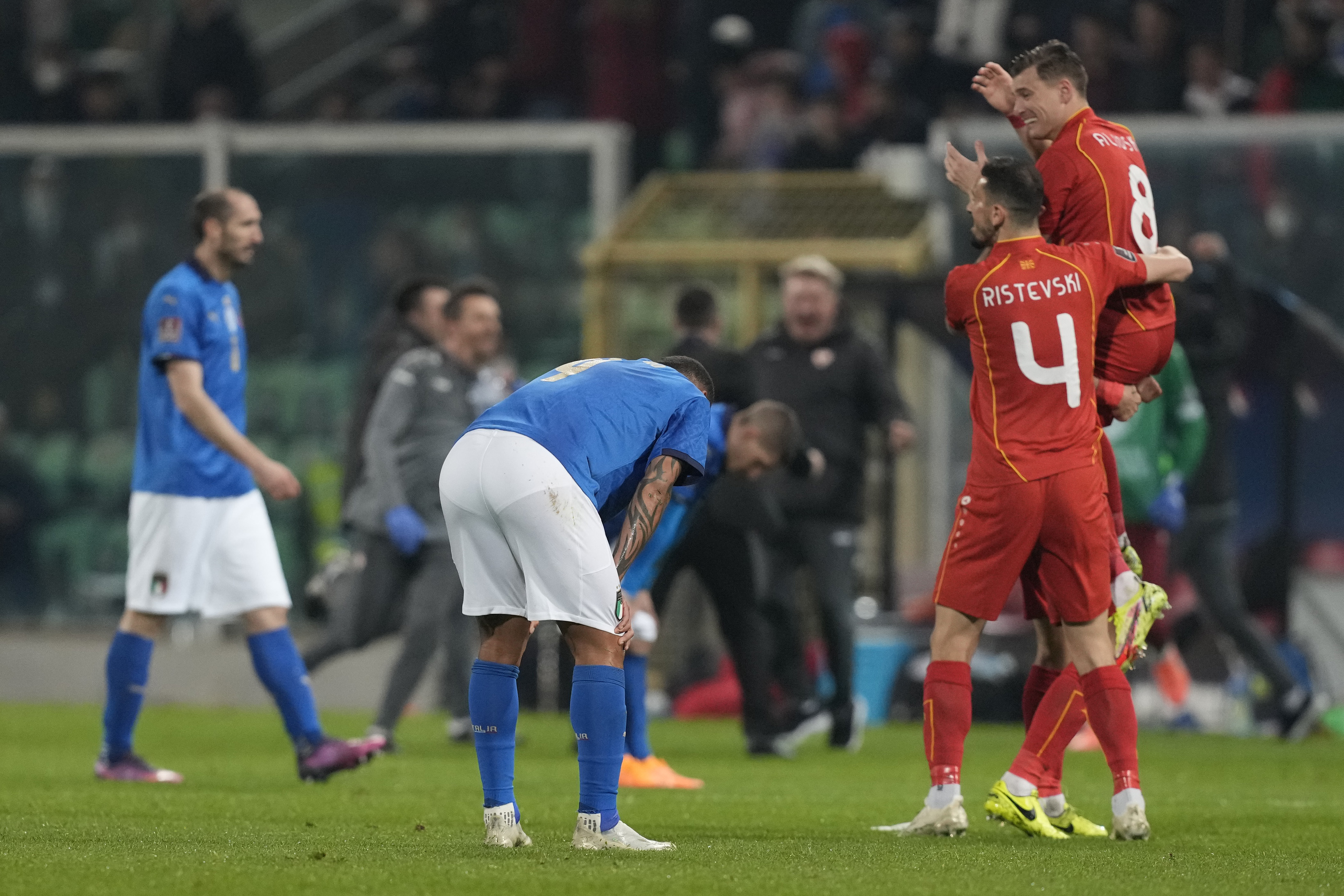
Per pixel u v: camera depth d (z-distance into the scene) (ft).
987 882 49.57
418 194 148.46
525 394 55.01
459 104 187.52
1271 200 138.72
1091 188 63.10
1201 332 126.82
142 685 82.79
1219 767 103.19
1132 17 171.42
